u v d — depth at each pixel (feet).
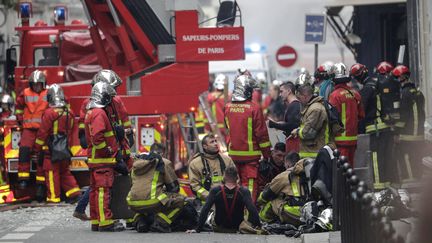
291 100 157.99
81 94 182.19
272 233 132.57
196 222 136.77
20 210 167.63
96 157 137.59
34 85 175.32
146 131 177.06
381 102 166.09
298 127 152.15
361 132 169.17
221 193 131.13
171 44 180.75
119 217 139.95
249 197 131.23
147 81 177.58
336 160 118.52
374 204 83.25
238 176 139.23
